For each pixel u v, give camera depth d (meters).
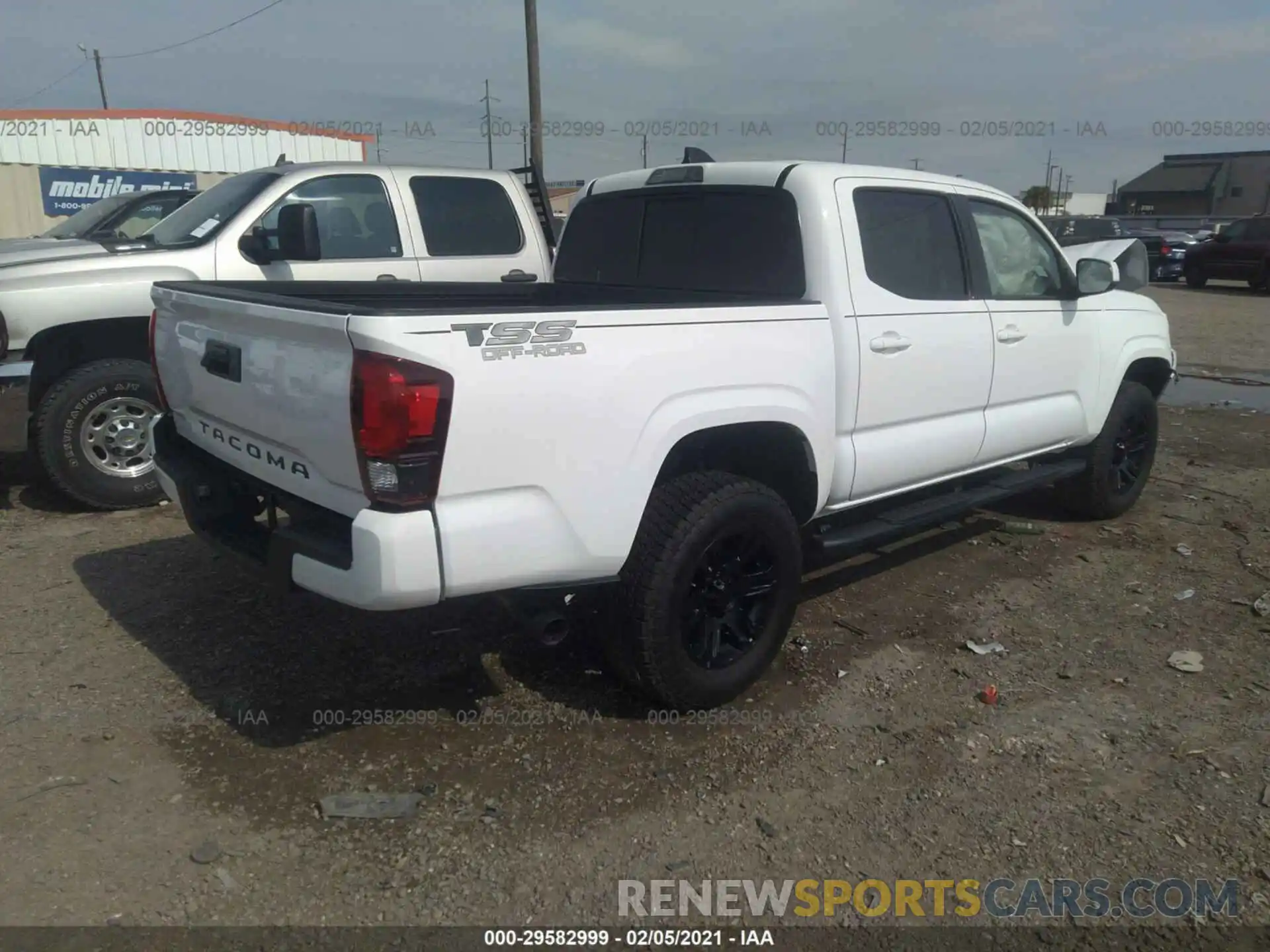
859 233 4.09
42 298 5.54
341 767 3.31
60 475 5.71
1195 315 18.59
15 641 4.15
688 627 3.57
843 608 4.71
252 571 3.32
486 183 7.20
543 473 3.01
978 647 4.29
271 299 3.21
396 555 2.79
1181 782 3.31
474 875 2.82
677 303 3.52
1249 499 6.63
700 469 3.81
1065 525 6.04
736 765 3.38
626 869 2.86
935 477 4.69
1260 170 62.06
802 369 3.75
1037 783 3.30
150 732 3.50
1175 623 4.58
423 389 2.74
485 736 3.52
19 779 3.21
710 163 4.36
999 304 4.81
